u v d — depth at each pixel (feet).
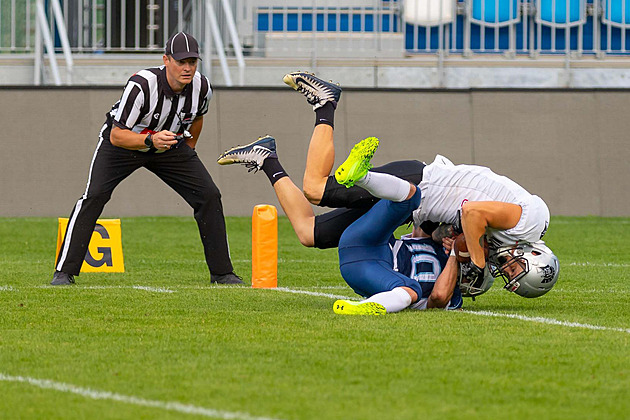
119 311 51.31
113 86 132.36
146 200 131.03
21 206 130.52
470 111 134.92
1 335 43.75
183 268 79.20
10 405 31.73
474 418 30.40
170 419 30.04
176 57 64.13
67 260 65.82
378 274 51.65
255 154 60.70
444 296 51.93
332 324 46.91
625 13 140.67
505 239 51.83
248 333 44.32
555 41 141.79
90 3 139.74
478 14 140.87
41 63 137.90
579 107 135.23
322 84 58.34
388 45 141.38
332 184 56.80
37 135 131.23
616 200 134.31
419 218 53.72
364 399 32.53
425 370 36.76
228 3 138.41
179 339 42.80
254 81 139.23
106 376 35.70
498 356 39.37
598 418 30.53
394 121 134.21
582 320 49.62
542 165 134.62
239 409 31.17
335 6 141.28
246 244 102.78
